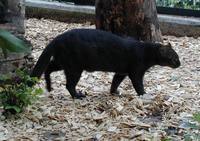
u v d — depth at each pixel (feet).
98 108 8.62
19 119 8.04
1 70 9.05
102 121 8.11
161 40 12.55
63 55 8.87
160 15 16.81
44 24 16.63
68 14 17.39
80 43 8.82
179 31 15.97
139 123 7.98
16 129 7.75
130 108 8.62
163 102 8.90
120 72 9.19
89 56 8.88
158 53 9.28
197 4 17.33
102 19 12.27
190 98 9.31
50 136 7.59
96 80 10.43
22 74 8.41
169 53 9.36
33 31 15.42
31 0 18.24
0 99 8.11
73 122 8.05
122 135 7.59
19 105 8.15
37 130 7.77
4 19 9.10
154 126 7.98
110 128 7.85
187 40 15.05
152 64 9.36
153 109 8.66
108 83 10.28
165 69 11.48
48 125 7.95
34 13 17.62
